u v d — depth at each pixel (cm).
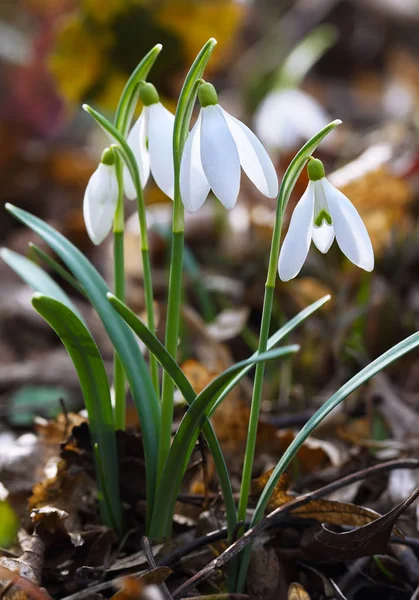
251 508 47
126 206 98
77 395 68
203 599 42
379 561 45
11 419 62
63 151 118
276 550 46
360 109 146
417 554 46
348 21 156
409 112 123
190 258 68
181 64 101
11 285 87
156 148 42
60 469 48
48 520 45
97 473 46
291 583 44
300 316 43
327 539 44
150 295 45
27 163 112
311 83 146
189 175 40
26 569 44
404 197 79
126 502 47
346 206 40
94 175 43
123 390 47
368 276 67
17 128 116
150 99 42
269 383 63
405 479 50
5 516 46
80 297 87
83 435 47
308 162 40
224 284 75
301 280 69
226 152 39
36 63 113
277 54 110
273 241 41
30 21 155
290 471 52
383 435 55
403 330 65
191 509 48
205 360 62
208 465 50
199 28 99
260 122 94
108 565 45
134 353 45
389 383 60
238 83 142
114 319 45
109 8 95
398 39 159
